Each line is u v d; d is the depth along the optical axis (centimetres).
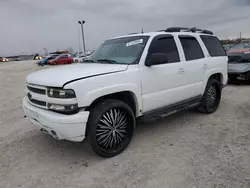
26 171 295
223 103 588
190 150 333
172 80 393
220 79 536
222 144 347
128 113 334
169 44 405
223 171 275
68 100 274
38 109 310
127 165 300
